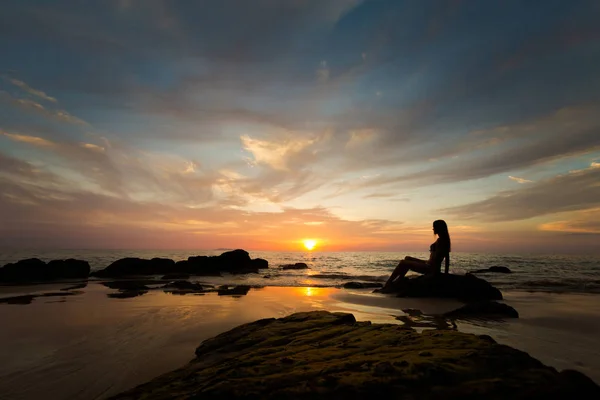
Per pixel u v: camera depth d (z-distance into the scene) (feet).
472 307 27.84
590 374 13.53
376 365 9.71
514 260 142.20
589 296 39.73
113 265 74.79
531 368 8.99
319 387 8.75
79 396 12.30
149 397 10.17
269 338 15.69
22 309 29.63
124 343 19.15
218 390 9.02
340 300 36.45
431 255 42.34
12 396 12.30
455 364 9.33
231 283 56.95
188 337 20.53
